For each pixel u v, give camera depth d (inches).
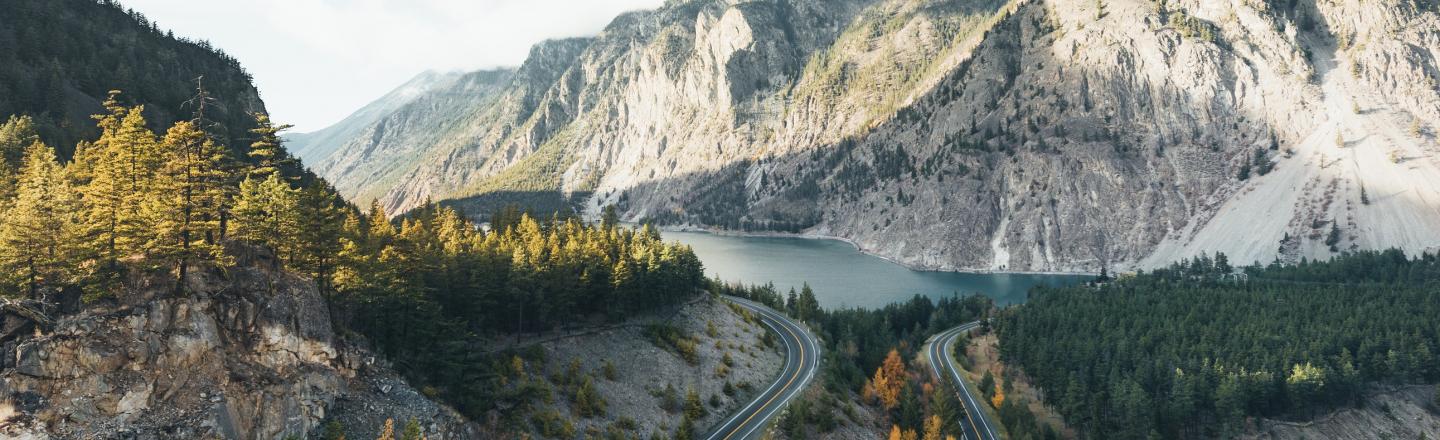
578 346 3459.6
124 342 1662.2
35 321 1571.1
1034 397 5103.3
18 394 1477.6
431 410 2230.6
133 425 1594.5
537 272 3427.7
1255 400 4702.3
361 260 2401.6
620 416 3014.3
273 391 1854.1
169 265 1820.9
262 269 2050.9
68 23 5777.6
